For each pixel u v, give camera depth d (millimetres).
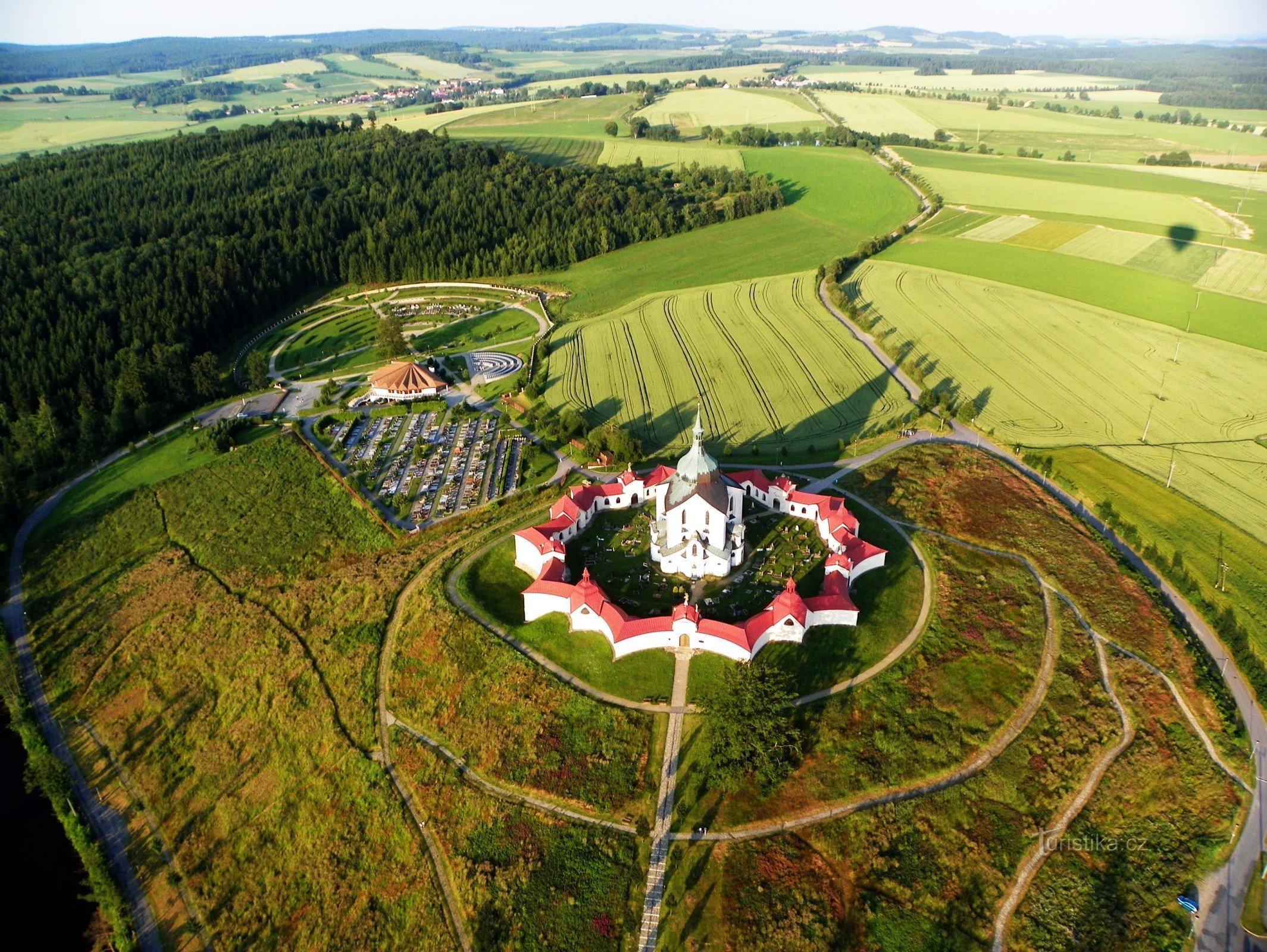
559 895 84625
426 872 89125
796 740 95812
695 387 197125
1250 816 92062
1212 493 148375
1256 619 119562
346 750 102500
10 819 100938
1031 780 94875
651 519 140375
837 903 83438
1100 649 113500
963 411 175250
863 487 150875
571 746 98688
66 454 172750
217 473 166250
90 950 86750
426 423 185375
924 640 112812
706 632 108562
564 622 116000
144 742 109125
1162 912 83250
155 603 131750
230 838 96500
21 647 126375
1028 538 135000
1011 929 82125
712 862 86625
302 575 135250
